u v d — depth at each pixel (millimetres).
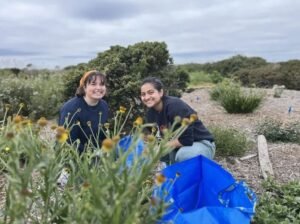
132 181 2102
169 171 3188
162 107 3922
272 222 3146
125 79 5996
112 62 6191
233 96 8023
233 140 5168
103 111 3943
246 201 3129
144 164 2131
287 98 10242
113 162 2121
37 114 7734
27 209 2348
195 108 8867
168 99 3906
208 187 3324
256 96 8109
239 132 6043
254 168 4711
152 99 3836
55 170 2258
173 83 6777
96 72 3830
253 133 6324
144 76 6320
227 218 2703
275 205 3377
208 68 24422
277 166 4809
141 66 6277
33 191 2447
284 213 3326
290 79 15883
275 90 10914
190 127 3840
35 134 2412
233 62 23688
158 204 2266
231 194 3250
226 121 7352
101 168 2385
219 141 5090
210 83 17156
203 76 18219
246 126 6887
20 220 2010
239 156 5109
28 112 7715
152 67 6523
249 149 5422
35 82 8852
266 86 16047
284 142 5855
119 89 5910
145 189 2551
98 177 2223
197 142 4043
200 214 2662
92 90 3766
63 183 3008
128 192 1972
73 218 2217
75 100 3832
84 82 3807
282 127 6449
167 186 2930
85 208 2064
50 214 2602
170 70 6793
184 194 3270
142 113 6008
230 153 5113
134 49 6469
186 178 3270
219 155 5098
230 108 8039
